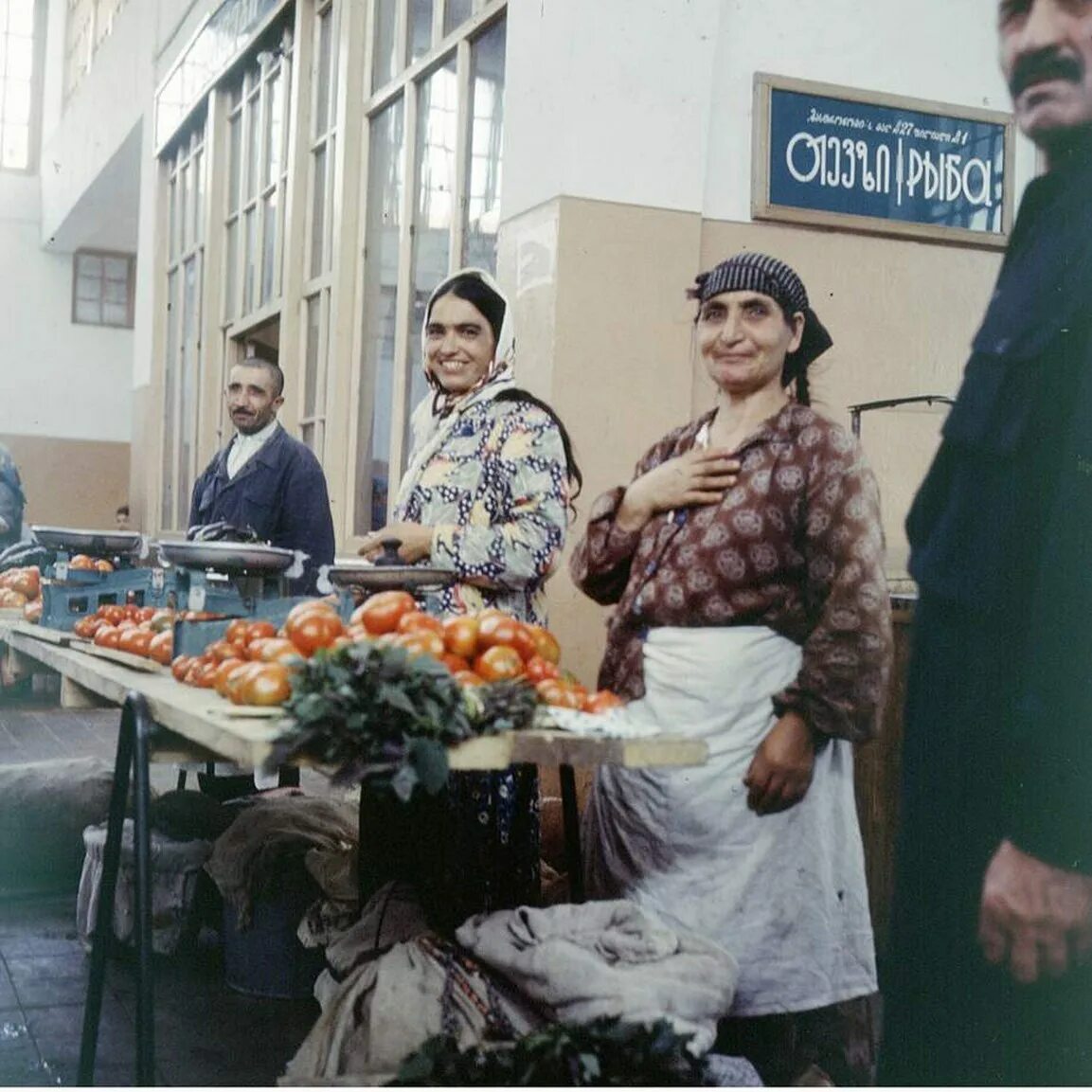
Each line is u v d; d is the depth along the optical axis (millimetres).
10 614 5270
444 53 5777
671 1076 2787
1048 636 3160
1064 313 3244
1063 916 3141
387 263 6652
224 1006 4047
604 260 4055
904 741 3471
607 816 3922
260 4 8539
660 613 3811
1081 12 3393
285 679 2863
